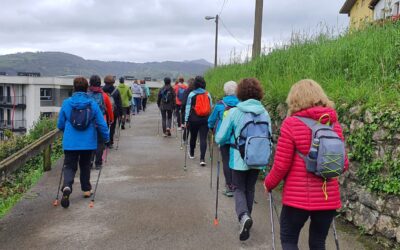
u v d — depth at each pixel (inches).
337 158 136.4
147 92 1032.8
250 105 204.2
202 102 381.7
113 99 462.3
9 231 223.1
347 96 251.0
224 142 214.1
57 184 318.7
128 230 224.7
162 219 241.6
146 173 358.3
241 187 209.6
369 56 308.5
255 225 232.8
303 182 141.4
